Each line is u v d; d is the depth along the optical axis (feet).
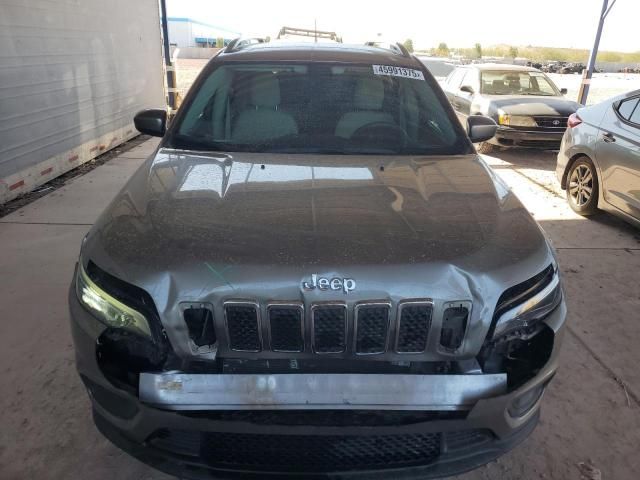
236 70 10.84
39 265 13.64
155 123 11.01
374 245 6.30
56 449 7.91
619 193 16.58
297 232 6.52
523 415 6.48
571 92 53.78
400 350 5.98
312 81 10.64
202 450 6.02
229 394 5.70
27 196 19.51
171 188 7.75
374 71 10.95
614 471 7.77
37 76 20.21
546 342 6.58
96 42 25.48
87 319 6.26
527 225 7.30
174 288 5.85
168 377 5.76
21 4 19.02
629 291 13.24
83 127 24.36
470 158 9.62
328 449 5.96
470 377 5.87
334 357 5.96
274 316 5.81
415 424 5.81
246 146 9.51
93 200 19.04
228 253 6.10
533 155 29.53
